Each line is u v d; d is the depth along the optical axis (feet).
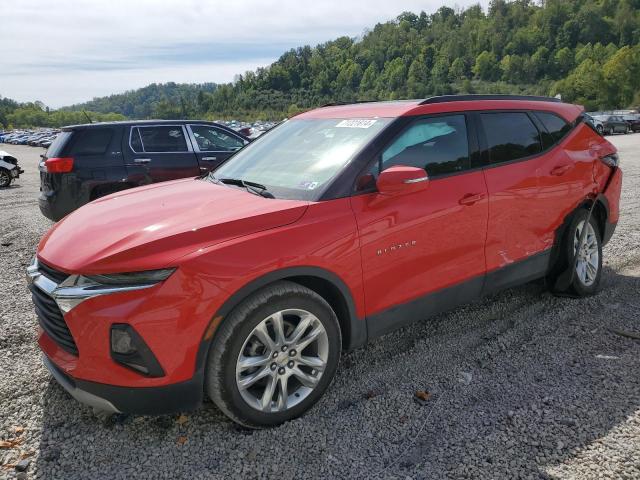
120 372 8.23
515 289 15.89
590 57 553.64
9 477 8.23
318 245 9.37
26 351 12.54
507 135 12.91
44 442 9.10
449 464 8.34
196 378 8.55
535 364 11.44
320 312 9.54
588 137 15.16
